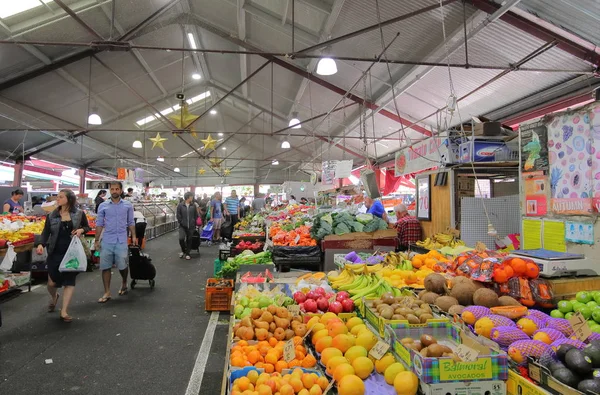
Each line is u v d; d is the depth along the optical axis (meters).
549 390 1.92
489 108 10.40
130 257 7.41
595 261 3.09
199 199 19.77
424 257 4.32
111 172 30.20
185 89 18.73
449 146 5.79
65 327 5.23
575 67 7.48
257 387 2.18
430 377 1.90
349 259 5.29
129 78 14.77
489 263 3.07
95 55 12.23
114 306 6.28
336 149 22.61
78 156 22.95
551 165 3.65
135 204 15.84
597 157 3.18
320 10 9.09
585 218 3.27
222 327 5.35
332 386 2.24
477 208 5.39
